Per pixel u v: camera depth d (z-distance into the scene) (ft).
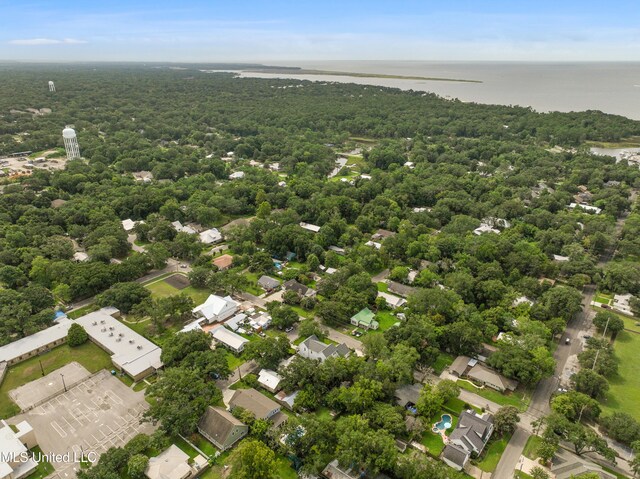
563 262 515.09
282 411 311.27
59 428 293.84
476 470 267.39
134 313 415.85
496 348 378.73
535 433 296.92
